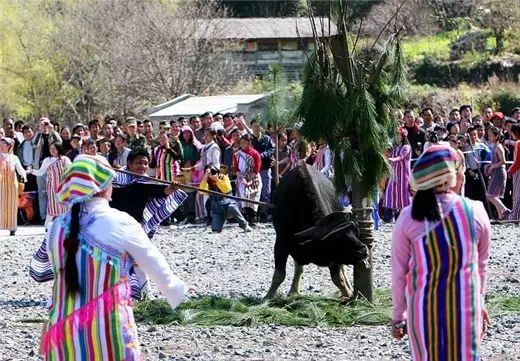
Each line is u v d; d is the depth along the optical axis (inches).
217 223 1045.2
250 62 2625.5
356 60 617.0
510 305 614.9
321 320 580.1
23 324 580.7
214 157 1104.8
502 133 1150.3
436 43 2586.1
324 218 600.7
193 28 2212.1
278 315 587.8
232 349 506.3
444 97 2116.1
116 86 2207.2
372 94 613.9
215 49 2247.8
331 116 605.0
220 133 1157.1
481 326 331.6
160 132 1171.9
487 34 2561.5
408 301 328.5
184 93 2190.0
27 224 1210.0
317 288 700.0
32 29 2304.4
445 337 323.3
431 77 2428.6
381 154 607.5
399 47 620.4
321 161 1002.7
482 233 329.1
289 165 1112.8
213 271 795.4
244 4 2800.2
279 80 836.6
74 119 2260.1
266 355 489.1
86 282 327.9
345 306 607.5
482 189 1082.7
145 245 331.6
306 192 613.0
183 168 1123.9
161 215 628.1
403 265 331.3
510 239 945.5
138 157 634.2
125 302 331.0
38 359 482.6
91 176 332.2
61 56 2261.3
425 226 325.4
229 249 917.8
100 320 326.3
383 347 504.7
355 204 617.6
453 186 329.7
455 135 1059.3
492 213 1110.4
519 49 2517.2
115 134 1143.0
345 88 609.9
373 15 1956.2
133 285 615.8
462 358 322.7
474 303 324.2
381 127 611.5
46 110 2269.9
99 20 2230.6
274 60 2620.6
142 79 2192.4
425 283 325.1
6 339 528.1
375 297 633.0
